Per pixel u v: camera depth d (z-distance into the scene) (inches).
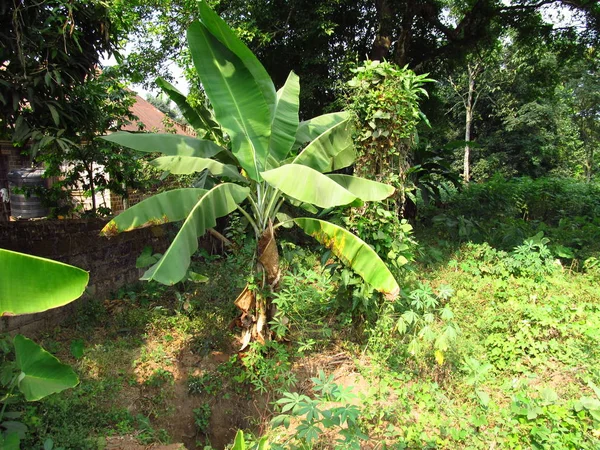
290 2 369.1
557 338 191.0
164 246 301.7
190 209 157.8
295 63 421.7
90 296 232.1
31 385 111.2
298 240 359.9
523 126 1013.2
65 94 184.2
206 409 176.1
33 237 205.0
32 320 199.0
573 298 222.5
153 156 322.0
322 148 188.1
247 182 190.7
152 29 377.4
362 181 181.0
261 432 164.7
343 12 422.3
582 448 126.1
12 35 161.5
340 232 163.9
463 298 224.4
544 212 474.6
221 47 164.7
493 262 271.0
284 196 189.3
